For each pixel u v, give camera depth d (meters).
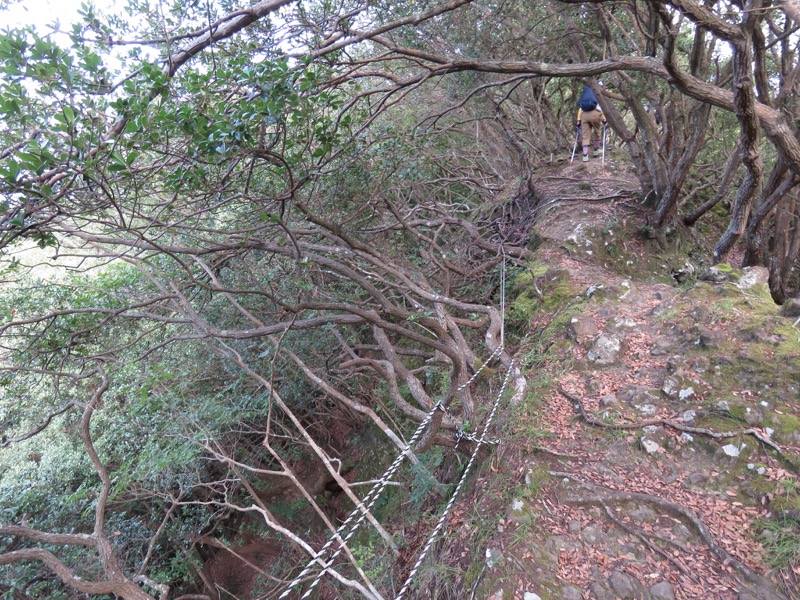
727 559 2.79
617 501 3.23
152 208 4.29
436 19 6.34
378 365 4.71
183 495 6.09
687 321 4.61
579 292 5.76
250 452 6.83
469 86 7.09
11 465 6.70
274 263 5.62
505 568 2.90
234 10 3.90
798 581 2.61
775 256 6.75
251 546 7.32
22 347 4.43
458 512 3.73
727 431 3.48
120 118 2.74
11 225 2.44
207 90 2.81
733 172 7.11
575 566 2.89
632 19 6.69
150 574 5.95
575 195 8.18
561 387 4.41
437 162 7.24
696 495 3.21
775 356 3.91
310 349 6.04
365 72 4.63
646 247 7.06
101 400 5.35
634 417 3.88
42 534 4.02
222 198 3.94
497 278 7.04
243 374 5.43
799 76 5.75
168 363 5.34
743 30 3.68
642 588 2.73
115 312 4.03
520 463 3.69
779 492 3.03
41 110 2.45
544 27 7.16
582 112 9.36
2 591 5.12
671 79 4.26
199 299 5.36
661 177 6.81
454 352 4.02
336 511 6.88
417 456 4.95
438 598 3.18
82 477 6.32
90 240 3.28
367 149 4.79
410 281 5.63
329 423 8.23
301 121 3.21
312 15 4.32
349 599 4.23
